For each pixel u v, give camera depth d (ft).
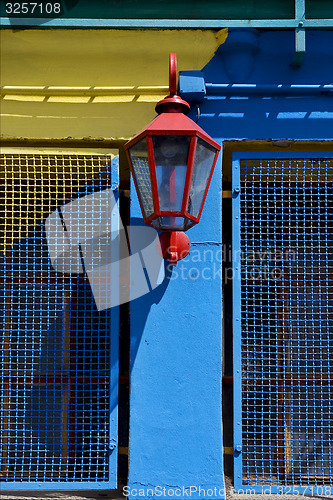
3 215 14.53
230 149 13.14
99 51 12.74
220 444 11.82
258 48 12.67
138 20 12.34
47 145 12.92
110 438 12.03
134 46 12.71
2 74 12.73
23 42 12.69
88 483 11.94
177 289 12.19
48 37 12.69
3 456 13.38
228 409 13.67
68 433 12.50
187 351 12.04
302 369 13.55
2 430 12.32
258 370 13.67
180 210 10.42
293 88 12.38
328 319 12.71
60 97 12.68
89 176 13.41
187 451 11.80
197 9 12.78
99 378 13.67
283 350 12.84
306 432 12.54
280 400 13.32
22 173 13.52
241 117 12.58
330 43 12.73
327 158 12.53
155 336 12.07
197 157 10.68
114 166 12.56
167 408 11.90
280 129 12.55
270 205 14.29
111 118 12.65
